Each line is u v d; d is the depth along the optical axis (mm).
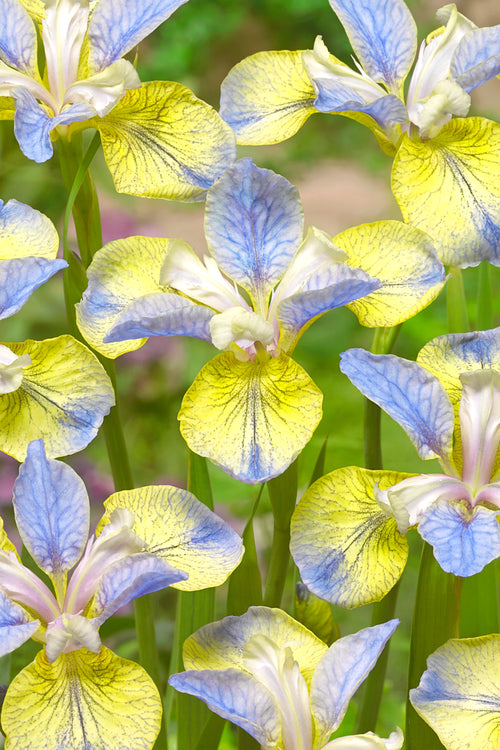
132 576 889
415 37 975
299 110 969
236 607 928
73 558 905
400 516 896
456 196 945
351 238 938
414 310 918
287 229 929
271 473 897
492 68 948
